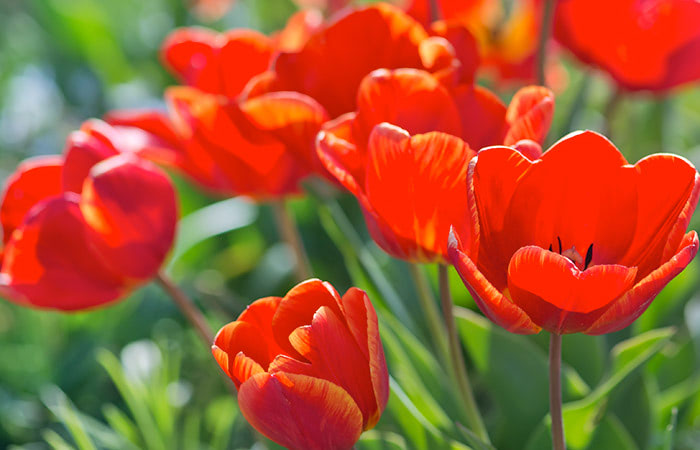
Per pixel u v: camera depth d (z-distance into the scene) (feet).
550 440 2.60
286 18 5.31
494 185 2.25
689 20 2.94
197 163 2.82
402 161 2.29
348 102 2.61
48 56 5.57
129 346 3.51
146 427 3.04
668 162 2.23
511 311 2.19
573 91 4.74
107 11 5.68
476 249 2.22
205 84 2.84
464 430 2.43
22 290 2.70
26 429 3.39
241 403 2.25
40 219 2.66
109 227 2.68
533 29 3.68
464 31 2.60
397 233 2.36
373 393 2.30
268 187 2.81
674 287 3.06
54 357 3.63
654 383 2.92
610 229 2.28
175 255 3.86
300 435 2.26
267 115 2.53
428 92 2.39
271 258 3.86
